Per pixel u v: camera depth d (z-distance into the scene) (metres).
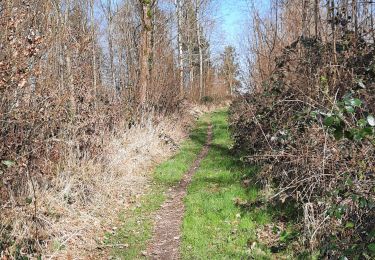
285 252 5.70
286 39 12.98
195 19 32.25
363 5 7.89
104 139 10.29
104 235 6.83
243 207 7.61
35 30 6.67
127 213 7.99
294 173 7.05
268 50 14.40
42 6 7.93
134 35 17.20
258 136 10.25
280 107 9.05
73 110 8.77
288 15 12.70
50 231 6.18
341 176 5.57
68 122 8.66
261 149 9.32
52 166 7.49
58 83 8.60
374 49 7.34
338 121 4.43
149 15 15.47
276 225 6.61
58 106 7.65
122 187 9.23
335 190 5.27
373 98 6.11
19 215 5.91
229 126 18.64
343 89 7.05
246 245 6.07
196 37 38.59
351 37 7.61
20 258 5.32
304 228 5.70
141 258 6.00
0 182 5.91
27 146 6.65
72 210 7.17
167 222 7.45
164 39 19.91
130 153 11.40
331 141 6.04
